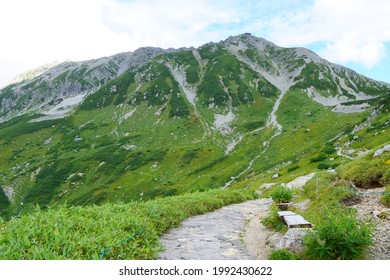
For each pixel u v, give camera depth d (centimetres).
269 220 1533
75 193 17350
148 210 1633
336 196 1599
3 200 17625
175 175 17175
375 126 10025
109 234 1014
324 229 943
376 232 1076
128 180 16950
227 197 2747
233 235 1444
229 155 18112
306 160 10019
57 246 884
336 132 17112
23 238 897
